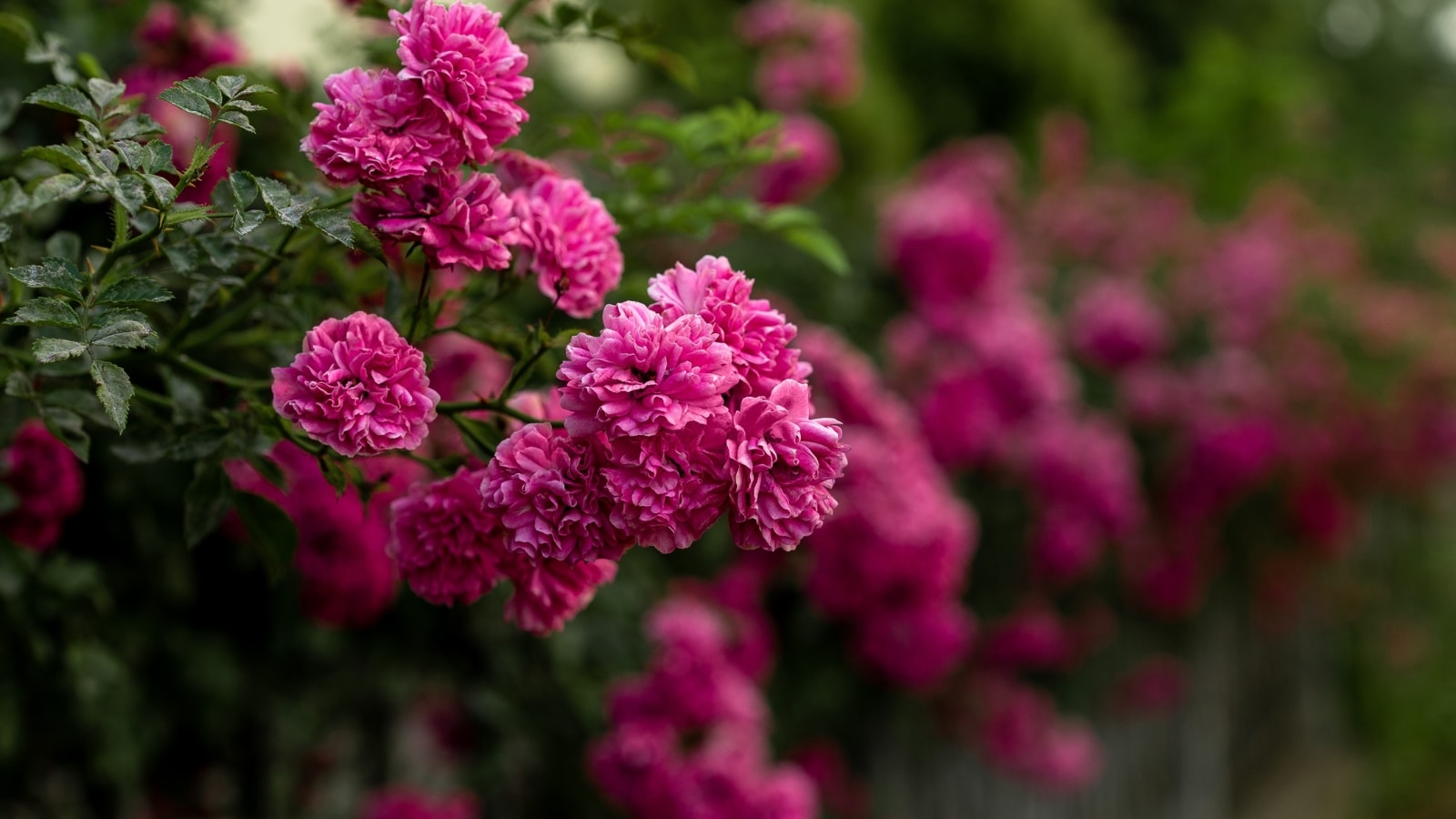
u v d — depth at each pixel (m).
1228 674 6.52
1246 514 6.27
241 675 2.09
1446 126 9.89
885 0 8.59
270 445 1.14
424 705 2.55
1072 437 3.99
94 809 2.08
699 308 0.97
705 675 2.14
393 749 2.63
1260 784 7.13
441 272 1.39
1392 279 8.29
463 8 0.98
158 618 1.92
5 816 1.90
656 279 0.98
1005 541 4.01
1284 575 6.60
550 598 1.12
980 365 3.48
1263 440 5.21
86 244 1.62
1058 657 4.20
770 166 3.37
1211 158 7.28
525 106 2.39
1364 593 7.98
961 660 3.86
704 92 3.53
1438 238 8.40
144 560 1.84
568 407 0.91
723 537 2.76
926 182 4.77
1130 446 4.93
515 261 1.13
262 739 2.29
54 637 1.65
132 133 0.96
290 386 0.95
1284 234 6.53
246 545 1.89
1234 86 7.20
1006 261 3.54
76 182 0.97
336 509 1.52
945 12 8.64
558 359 1.40
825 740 3.46
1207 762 6.15
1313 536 6.35
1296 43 12.41
